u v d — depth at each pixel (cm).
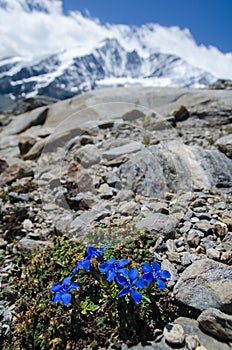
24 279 30
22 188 50
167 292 25
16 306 28
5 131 109
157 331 23
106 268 24
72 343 23
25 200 46
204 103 78
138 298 22
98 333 23
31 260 32
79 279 27
